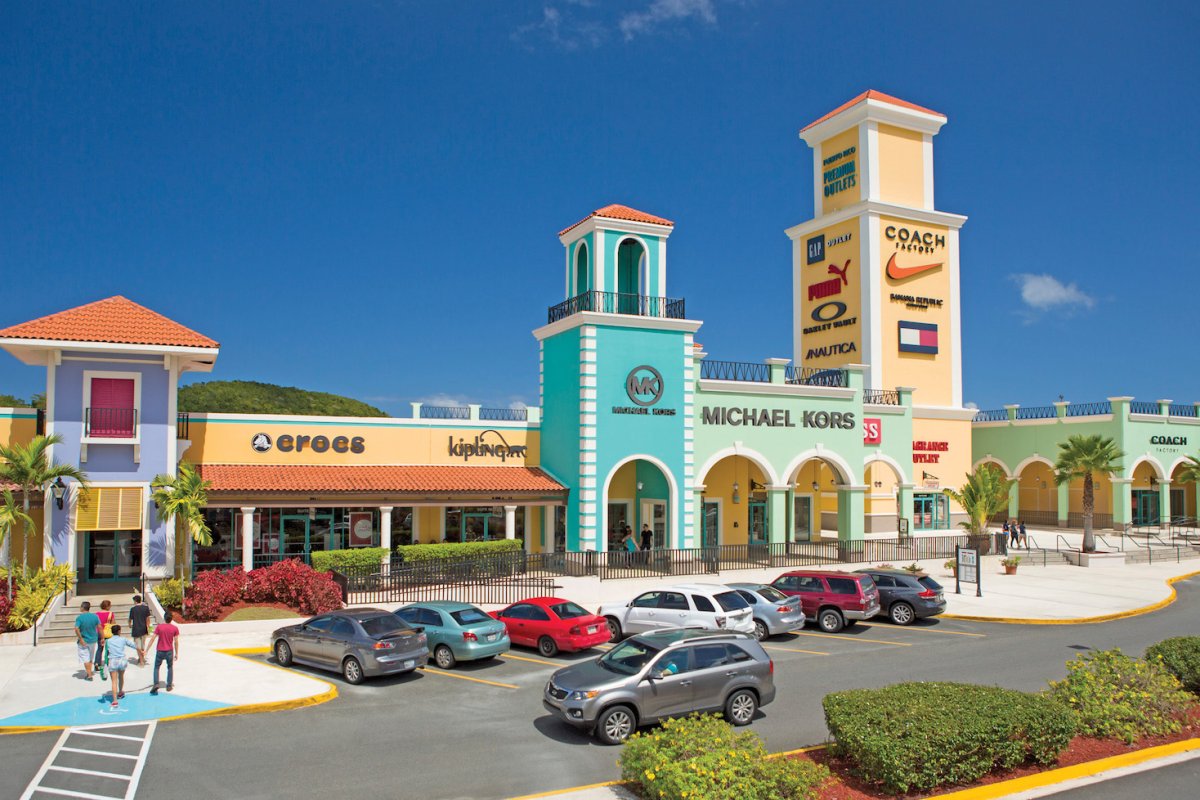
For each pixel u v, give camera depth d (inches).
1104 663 568.7
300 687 703.7
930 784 434.0
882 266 1904.5
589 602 1110.4
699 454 1387.8
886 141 1947.6
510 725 605.0
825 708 490.3
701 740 442.9
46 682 724.0
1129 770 475.5
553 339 1403.8
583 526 1274.6
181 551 1088.2
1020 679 719.7
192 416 1213.7
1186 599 1226.0
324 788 481.7
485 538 1344.7
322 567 1139.3
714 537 1531.7
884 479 1763.0
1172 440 2140.7
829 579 986.1
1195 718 549.3
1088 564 1567.4
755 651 608.4
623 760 465.4
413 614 825.5
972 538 1606.8
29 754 546.0
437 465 1349.7
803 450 1476.4
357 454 1302.9
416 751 546.0
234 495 1116.5
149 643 883.4
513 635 875.4
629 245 1480.1
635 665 582.2
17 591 933.2
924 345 1932.8
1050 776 459.8
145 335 1051.9
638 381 1322.6
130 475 1051.3
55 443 1012.5
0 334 993.5
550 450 1393.9
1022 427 2237.9
